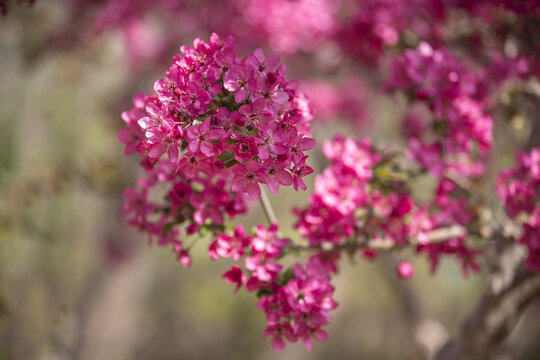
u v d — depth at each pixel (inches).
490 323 138.7
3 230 186.7
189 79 76.0
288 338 87.9
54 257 308.5
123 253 376.2
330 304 88.3
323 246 105.3
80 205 330.0
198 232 97.3
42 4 247.3
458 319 469.4
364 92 293.3
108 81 323.6
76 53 270.5
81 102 313.7
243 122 74.2
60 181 215.9
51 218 281.6
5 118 278.5
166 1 243.1
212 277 621.0
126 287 381.7
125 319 394.3
